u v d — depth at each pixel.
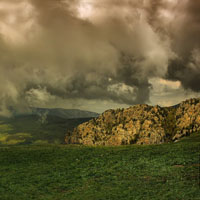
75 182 44.84
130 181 41.19
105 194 35.66
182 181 37.03
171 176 40.78
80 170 54.91
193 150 63.47
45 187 42.75
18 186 43.94
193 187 33.50
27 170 57.88
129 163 56.91
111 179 44.28
